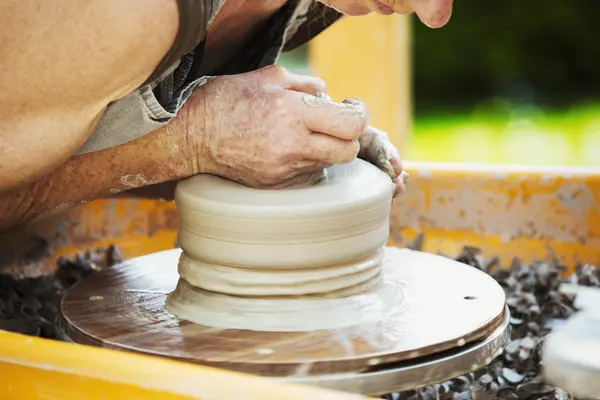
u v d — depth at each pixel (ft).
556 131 29.43
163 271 7.06
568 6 31.91
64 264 8.83
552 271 8.53
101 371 4.07
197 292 6.09
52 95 5.65
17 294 8.21
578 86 32.17
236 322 5.80
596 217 8.98
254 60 7.80
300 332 5.66
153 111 5.95
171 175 6.37
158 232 9.69
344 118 5.87
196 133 6.16
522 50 32.37
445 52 32.48
